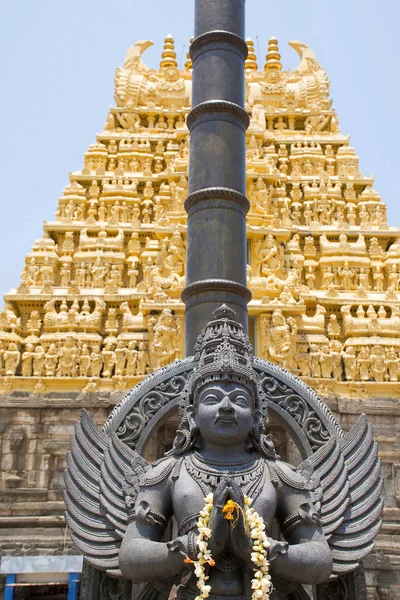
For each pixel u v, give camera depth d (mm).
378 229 29391
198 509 7781
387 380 24375
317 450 9312
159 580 7957
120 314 26109
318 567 7621
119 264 27781
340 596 8922
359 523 8906
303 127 34844
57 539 20859
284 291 25641
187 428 8555
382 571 20531
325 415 9820
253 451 8516
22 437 22812
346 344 25203
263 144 32875
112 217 29516
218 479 7980
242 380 8383
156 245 28484
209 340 8727
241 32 12875
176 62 36719
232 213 11602
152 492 8219
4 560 19750
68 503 8945
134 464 8930
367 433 9664
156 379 9906
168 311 24438
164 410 9648
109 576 8906
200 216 11578
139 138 32812
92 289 26891
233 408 8102
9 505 21719
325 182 31109
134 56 36281
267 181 29578
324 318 25875
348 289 27594
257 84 35594
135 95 34531
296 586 8250
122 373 24172
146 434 9516
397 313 26219
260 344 24484
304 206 30594
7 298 26125
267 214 28609
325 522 8617
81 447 9344
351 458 9477
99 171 31172
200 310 10914
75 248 28906
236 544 7305
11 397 23469
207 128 12078
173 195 29125
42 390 23812
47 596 20953
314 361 24344
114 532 8672
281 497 8297
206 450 8344
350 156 32312
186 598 7539
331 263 28000
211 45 12562
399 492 22219
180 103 34594
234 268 11250
